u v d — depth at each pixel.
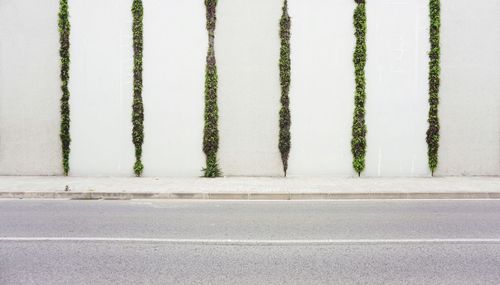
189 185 14.05
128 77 16.55
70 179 15.54
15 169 16.62
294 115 16.50
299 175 16.50
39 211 10.49
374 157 16.48
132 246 7.32
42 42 16.59
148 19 16.56
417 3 16.44
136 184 14.26
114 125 16.58
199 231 8.41
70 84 16.56
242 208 10.97
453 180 15.38
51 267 6.23
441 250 7.12
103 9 16.56
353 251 7.06
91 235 8.06
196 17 16.56
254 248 7.22
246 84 16.55
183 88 16.56
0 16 16.50
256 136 16.58
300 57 16.48
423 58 16.47
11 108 16.59
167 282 5.66
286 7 16.42
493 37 16.45
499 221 9.38
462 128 16.45
